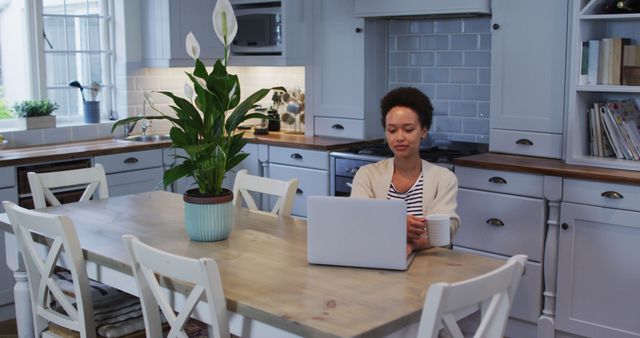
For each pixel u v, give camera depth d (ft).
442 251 8.42
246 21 17.93
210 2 18.21
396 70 17.01
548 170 12.32
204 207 8.87
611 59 12.50
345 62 16.78
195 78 8.98
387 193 9.27
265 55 17.83
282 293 6.99
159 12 17.75
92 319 8.85
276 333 6.55
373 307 6.58
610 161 12.40
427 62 16.44
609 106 12.69
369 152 15.24
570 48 13.01
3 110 16.92
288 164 16.85
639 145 12.50
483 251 13.41
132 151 16.35
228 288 7.17
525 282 12.86
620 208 11.65
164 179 8.70
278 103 18.72
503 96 14.08
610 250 11.88
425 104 9.04
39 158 14.57
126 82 18.28
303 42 17.62
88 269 8.87
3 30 16.76
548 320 12.60
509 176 12.92
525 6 13.55
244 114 8.77
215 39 18.35
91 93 17.79
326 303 6.70
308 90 17.62
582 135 13.07
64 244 8.56
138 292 7.82
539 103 13.58
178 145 8.70
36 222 8.80
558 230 12.46
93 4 18.12
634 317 11.74
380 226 7.62
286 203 10.53
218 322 6.71
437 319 5.65
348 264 7.79
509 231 13.01
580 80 12.71
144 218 10.30
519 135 13.94
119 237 9.26
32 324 10.33
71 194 15.34
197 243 8.94
